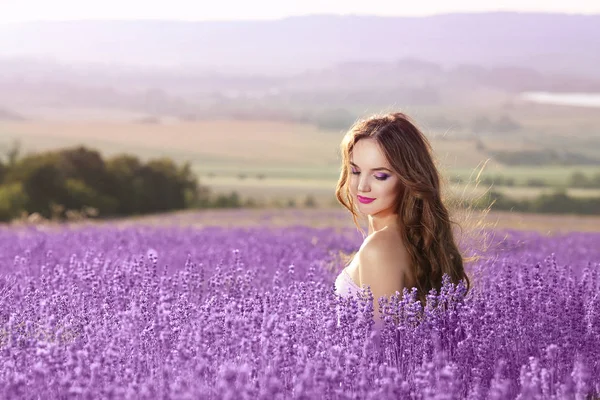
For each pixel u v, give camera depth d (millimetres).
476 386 3062
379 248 3846
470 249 4465
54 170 39875
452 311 3580
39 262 6520
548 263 5348
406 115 4086
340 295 3795
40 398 2949
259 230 14781
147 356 3359
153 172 48344
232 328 3439
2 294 4430
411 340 3471
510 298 3941
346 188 4430
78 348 3324
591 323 3828
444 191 4168
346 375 3041
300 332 3566
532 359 3045
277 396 2826
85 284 4855
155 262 4770
